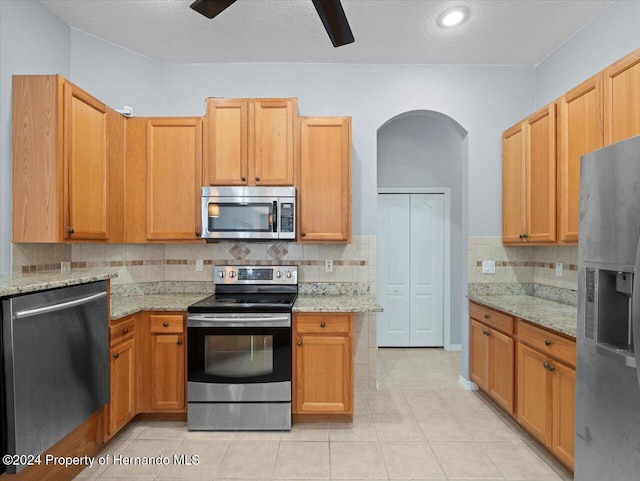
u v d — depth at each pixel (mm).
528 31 2559
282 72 3016
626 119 1742
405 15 2383
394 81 3031
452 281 4176
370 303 2479
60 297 1674
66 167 2059
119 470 1930
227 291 2912
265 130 2641
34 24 2240
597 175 1449
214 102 2645
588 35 2453
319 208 2662
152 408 2381
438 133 4160
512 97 3051
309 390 2350
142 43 2740
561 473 1905
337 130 2664
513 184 2807
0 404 1400
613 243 1363
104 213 2389
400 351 4094
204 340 2316
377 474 1903
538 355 2027
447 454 2078
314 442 2205
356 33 2588
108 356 2039
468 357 3025
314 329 2344
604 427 1429
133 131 2668
